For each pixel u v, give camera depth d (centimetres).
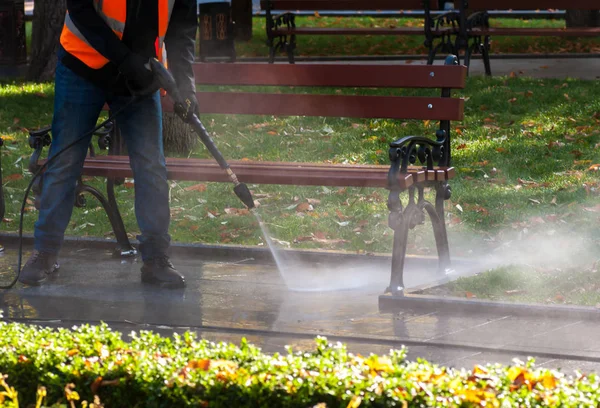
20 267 1060
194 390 588
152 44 990
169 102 1209
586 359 782
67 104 1016
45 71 2609
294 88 2289
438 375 583
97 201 1456
